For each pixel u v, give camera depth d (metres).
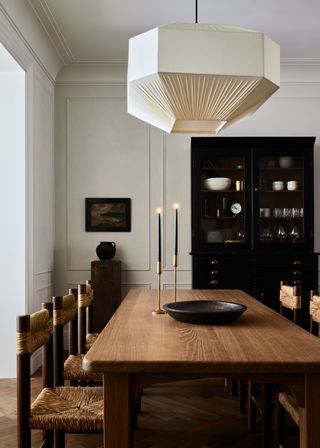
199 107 2.28
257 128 4.98
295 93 4.98
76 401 1.91
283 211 4.59
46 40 4.18
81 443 2.55
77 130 4.92
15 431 2.73
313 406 1.54
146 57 2.04
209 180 4.58
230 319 2.12
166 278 4.89
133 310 2.55
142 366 1.51
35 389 3.48
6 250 3.83
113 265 4.55
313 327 2.41
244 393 2.96
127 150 4.93
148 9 3.72
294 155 4.58
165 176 4.93
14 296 3.83
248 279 4.45
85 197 4.91
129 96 2.39
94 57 4.68
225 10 3.72
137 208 4.93
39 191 4.27
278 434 2.18
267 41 2.09
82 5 3.65
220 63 2.00
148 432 2.66
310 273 4.48
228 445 2.49
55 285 4.87
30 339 1.76
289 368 1.50
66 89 4.92
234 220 4.59
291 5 3.63
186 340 1.82
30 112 3.94
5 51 3.38
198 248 4.53
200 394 3.35
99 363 1.51
